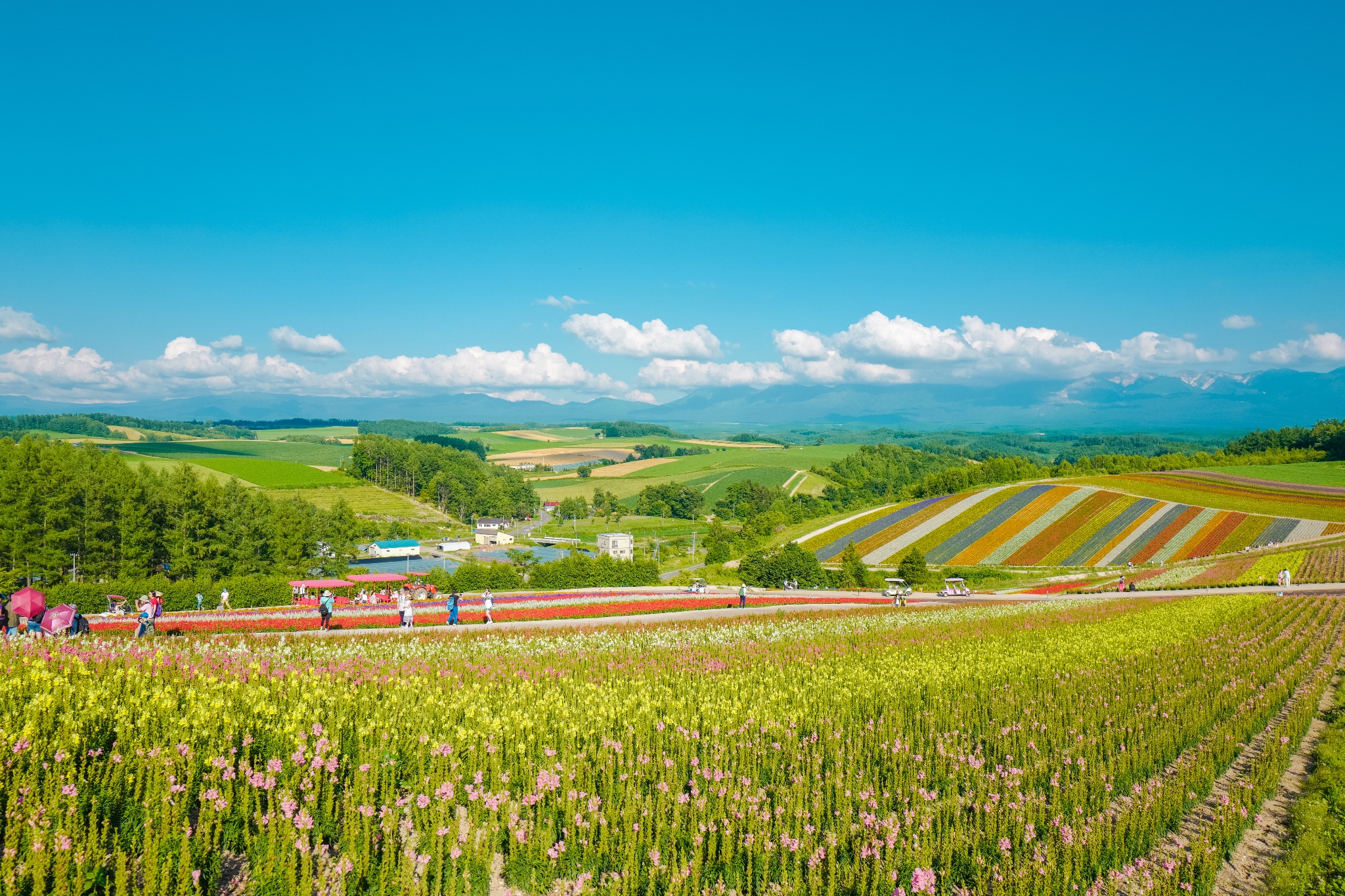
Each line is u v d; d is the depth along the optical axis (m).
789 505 187.38
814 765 14.22
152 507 81.56
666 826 11.76
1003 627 34.94
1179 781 14.59
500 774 12.71
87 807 10.09
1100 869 11.70
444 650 24.84
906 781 14.04
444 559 141.25
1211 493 109.00
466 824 12.18
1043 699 19.91
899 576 82.38
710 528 164.62
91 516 76.31
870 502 166.50
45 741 10.98
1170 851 13.02
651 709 16.98
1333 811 14.66
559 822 11.93
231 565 83.06
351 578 63.81
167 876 8.95
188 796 10.58
